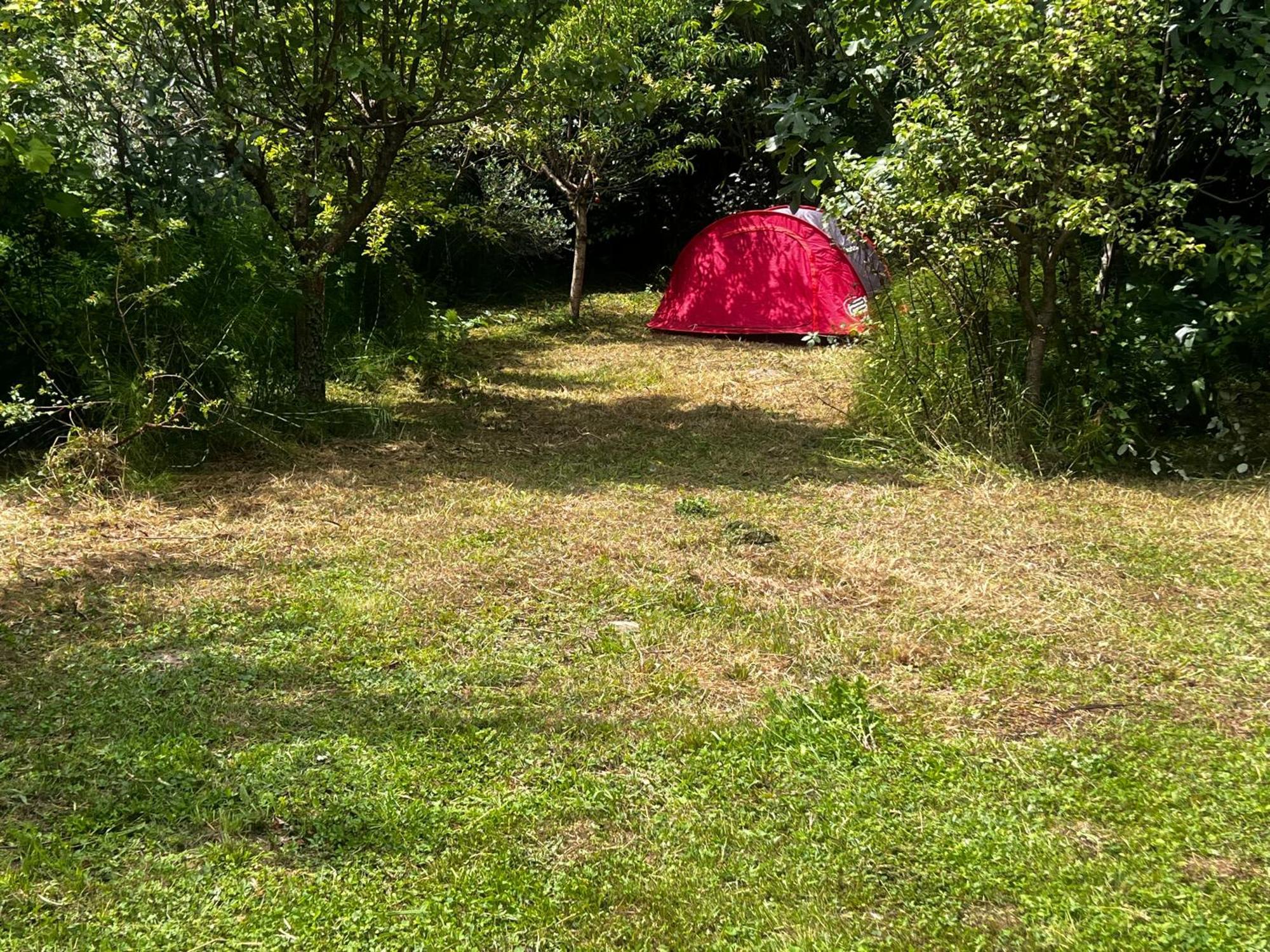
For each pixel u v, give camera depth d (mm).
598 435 7785
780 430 7895
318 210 8617
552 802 2840
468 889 2469
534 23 7094
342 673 3660
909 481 6473
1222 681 3625
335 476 6363
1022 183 6016
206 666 3684
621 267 17656
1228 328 6293
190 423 6598
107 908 2375
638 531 5352
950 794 2893
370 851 2621
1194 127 6691
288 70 7102
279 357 7844
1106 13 5934
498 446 7391
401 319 10023
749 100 15398
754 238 12047
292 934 2305
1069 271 6797
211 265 7309
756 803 2854
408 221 10797
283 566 4750
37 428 6527
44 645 3869
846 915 2389
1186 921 2322
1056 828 2729
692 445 7465
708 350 11453
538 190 14727
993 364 6992
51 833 2664
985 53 6086
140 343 6609
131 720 3275
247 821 2730
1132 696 3523
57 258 6586
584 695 3506
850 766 3059
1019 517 5625
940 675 3707
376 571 4703
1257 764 3014
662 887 2480
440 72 7367
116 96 7078
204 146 7242
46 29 6430
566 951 2262
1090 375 6750
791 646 3928
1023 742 3205
